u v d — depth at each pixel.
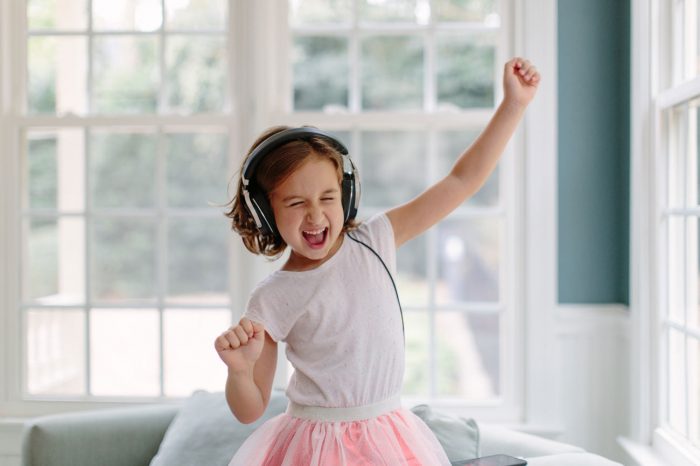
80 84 2.99
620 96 2.74
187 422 2.21
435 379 2.88
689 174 2.26
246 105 2.85
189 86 2.97
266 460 1.33
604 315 2.76
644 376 2.45
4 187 2.93
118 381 3.03
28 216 2.95
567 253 2.78
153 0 2.94
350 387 1.30
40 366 3.00
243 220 1.43
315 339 1.32
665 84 2.40
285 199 1.27
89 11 2.96
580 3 2.75
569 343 2.78
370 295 1.34
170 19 2.94
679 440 2.26
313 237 1.29
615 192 2.76
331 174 1.28
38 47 2.99
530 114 2.73
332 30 2.89
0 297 2.93
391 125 2.83
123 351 3.02
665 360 2.40
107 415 2.32
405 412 1.38
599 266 2.77
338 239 1.40
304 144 1.28
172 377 3.03
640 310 2.45
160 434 2.31
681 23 2.37
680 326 2.29
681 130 2.35
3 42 2.91
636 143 2.46
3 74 2.91
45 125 2.91
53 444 2.19
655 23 2.40
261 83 2.81
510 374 2.81
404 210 1.47
